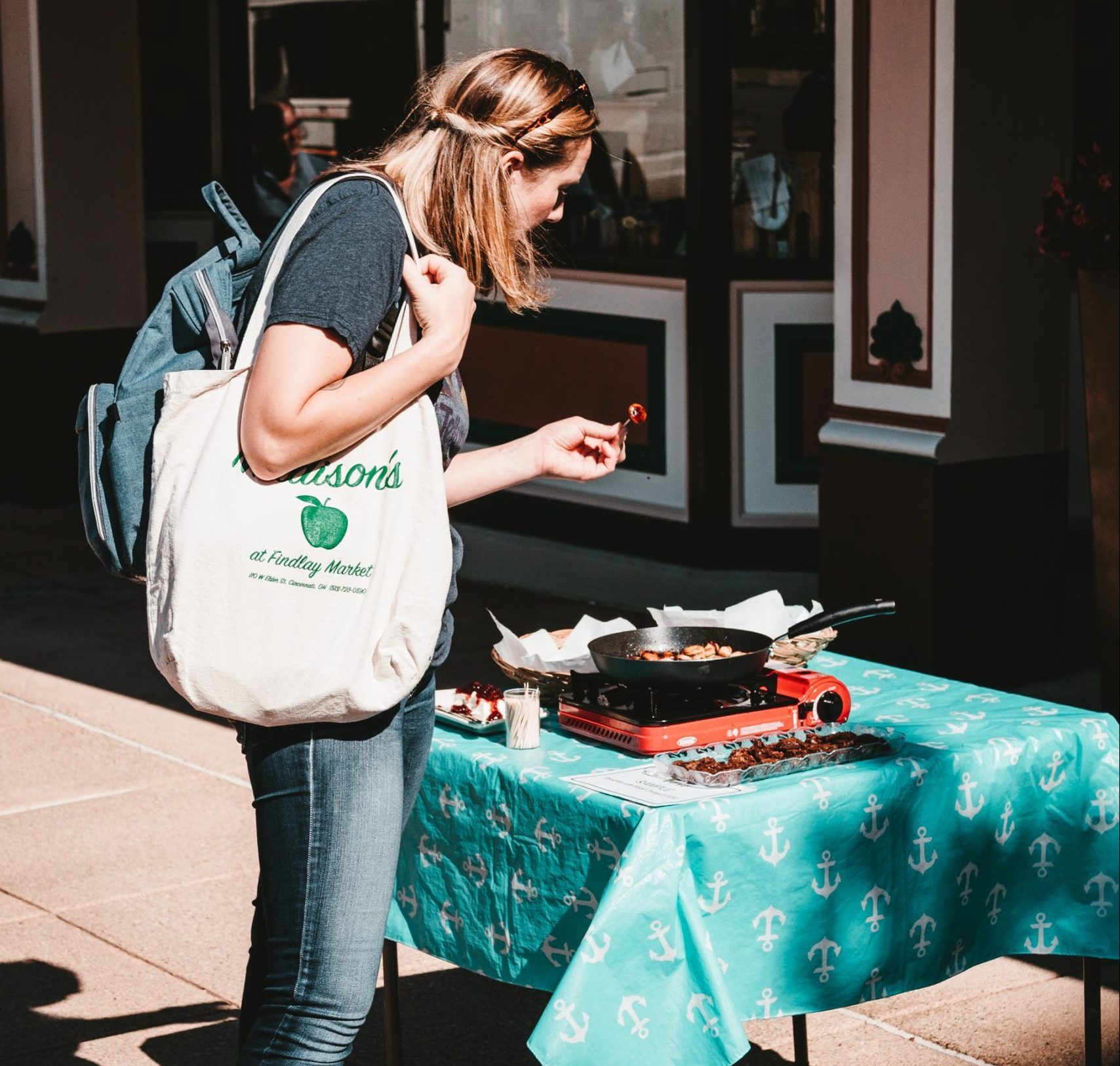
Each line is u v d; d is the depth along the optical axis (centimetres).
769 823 237
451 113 221
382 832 223
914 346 548
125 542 220
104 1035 333
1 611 694
